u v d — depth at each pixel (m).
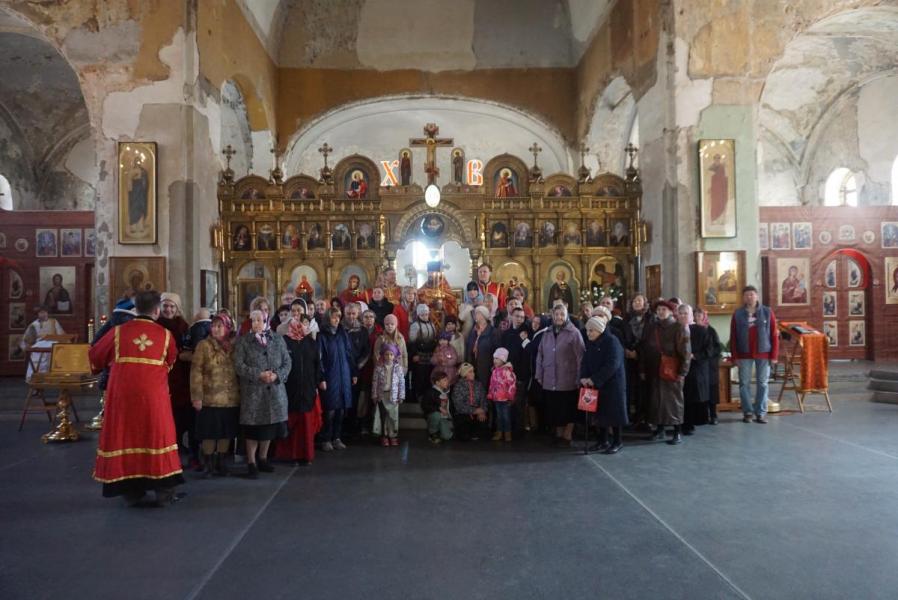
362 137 21.25
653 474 6.92
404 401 9.96
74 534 5.21
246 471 7.21
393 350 8.48
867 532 5.09
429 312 9.85
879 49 16.36
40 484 6.79
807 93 19.03
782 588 4.09
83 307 14.94
